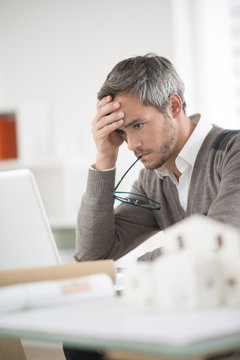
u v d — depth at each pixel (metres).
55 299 0.99
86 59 4.52
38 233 1.41
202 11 4.05
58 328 0.77
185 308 0.85
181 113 1.86
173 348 0.65
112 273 1.18
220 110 4.08
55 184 4.23
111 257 2.00
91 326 0.76
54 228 3.99
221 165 1.80
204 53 4.06
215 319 0.76
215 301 0.85
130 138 1.78
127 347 0.69
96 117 1.84
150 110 1.76
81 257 1.96
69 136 4.59
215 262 0.85
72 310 0.92
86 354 1.52
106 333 0.71
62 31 4.62
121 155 4.07
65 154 4.51
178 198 1.99
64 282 1.03
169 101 1.81
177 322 0.75
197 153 1.87
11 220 1.39
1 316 0.93
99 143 1.87
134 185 2.17
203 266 0.84
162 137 1.80
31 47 4.76
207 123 1.90
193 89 4.12
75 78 4.58
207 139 1.87
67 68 4.61
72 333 0.75
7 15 4.84
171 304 0.86
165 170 1.96
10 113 4.32
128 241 2.06
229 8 4.06
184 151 1.86
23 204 1.40
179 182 1.94
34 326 0.80
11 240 1.39
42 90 4.73
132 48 4.32
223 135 1.85
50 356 3.58
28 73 4.78
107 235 1.93
